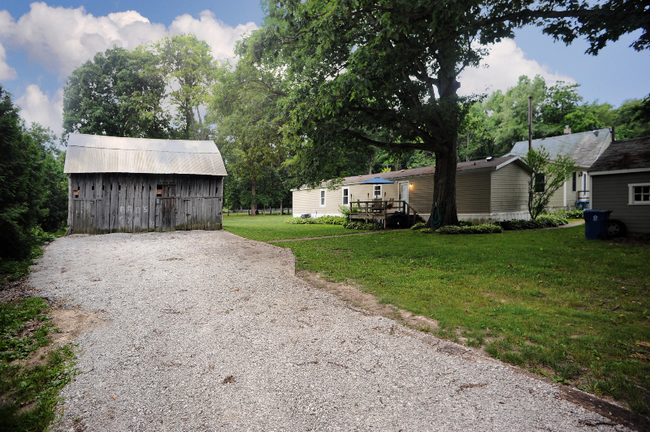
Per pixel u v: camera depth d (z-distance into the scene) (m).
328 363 3.23
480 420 2.34
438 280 6.48
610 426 2.24
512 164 18.36
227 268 7.60
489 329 4.06
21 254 8.51
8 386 2.78
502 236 12.98
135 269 7.50
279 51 12.87
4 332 4.00
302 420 2.36
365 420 2.35
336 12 8.34
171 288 5.93
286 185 47.97
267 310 4.78
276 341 3.74
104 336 3.92
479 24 9.34
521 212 18.88
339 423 2.32
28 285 6.17
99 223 15.68
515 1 9.91
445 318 4.38
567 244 10.57
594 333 3.88
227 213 51.62
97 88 30.11
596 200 13.20
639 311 4.61
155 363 3.27
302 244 12.04
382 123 13.60
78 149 16.30
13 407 2.48
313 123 12.12
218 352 3.49
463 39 10.60
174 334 3.96
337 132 12.91
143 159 17.12
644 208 11.98
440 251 9.70
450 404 2.54
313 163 13.97
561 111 43.41
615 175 12.70
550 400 2.58
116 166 16.14
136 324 4.28
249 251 10.13
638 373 2.91
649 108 8.52
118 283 6.27
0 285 6.19
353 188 25.77
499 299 5.30
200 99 31.69
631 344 3.57
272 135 18.72
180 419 2.39
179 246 11.28
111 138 18.30
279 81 18.48
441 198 15.60
